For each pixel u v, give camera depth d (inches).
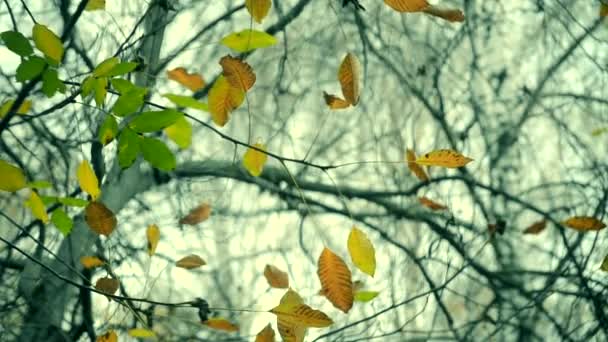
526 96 157.8
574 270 149.9
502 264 148.6
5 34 42.0
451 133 151.9
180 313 114.4
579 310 148.9
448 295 143.5
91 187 50.9
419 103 149.1
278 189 134.3
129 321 107.8
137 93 41.3
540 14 159.8
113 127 40.4
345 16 139.3
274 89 136.7
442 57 152.4
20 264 97.1
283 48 135.6
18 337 95.3
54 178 99.1
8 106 57.1
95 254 105.2
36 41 42.5
